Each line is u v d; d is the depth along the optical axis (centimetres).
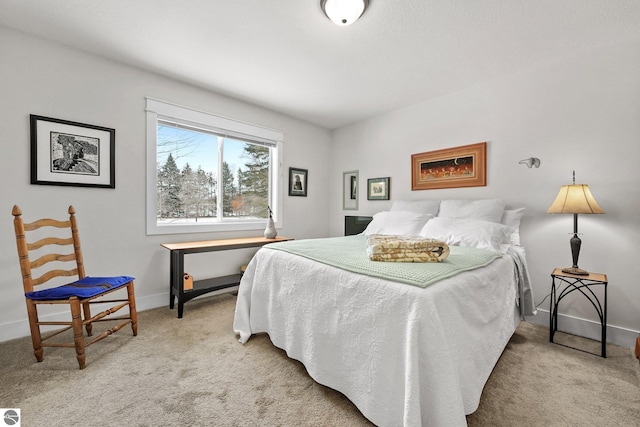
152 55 230
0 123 193
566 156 225
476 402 119
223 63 241
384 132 362
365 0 161
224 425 120
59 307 217
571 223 224
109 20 187
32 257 207
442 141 304
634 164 197
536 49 214
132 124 249
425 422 102
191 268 290
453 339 111
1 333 193
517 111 251
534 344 199
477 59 229
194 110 286
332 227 432
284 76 263
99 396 137
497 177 264
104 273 237
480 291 138
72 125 219
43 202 209
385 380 114
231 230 320
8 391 139
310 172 406
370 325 122
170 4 171
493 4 166
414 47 213
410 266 140
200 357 175
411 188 333
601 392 144
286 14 178
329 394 141
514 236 234
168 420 122
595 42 204
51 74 210
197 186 304
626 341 197
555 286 231
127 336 203
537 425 121
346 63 238
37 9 176
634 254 197
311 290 155
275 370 162
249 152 347
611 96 205
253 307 199
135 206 252
